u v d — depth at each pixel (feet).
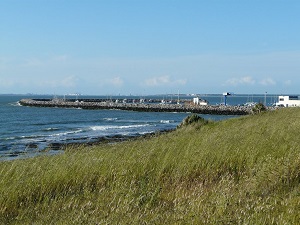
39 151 45.44
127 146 45.60
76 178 30.73
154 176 32.71
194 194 25.50
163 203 23.93
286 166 29.66
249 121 88.74
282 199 22.94
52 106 466.70
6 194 26.48
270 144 41.01
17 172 30.94
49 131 189.06
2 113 334.65
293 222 18.38
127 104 441.27
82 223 19.58
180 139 48.24
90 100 618.85
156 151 39.55
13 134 171.22
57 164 33.86
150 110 407.44
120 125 235.20
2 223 22.67
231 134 49.78
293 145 39.68
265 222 18.44
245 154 37.76
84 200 25.68
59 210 23.68
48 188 28.60
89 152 41.37
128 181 30.78
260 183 28.22
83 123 250.37
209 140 44.32
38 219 22.25
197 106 400.26
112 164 33.94
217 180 32.78
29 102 494.59
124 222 18.99
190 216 19.03
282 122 66.54
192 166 34.55
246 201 22.20
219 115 355.15
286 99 348.79
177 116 335.67
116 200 23.86
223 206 20.44
